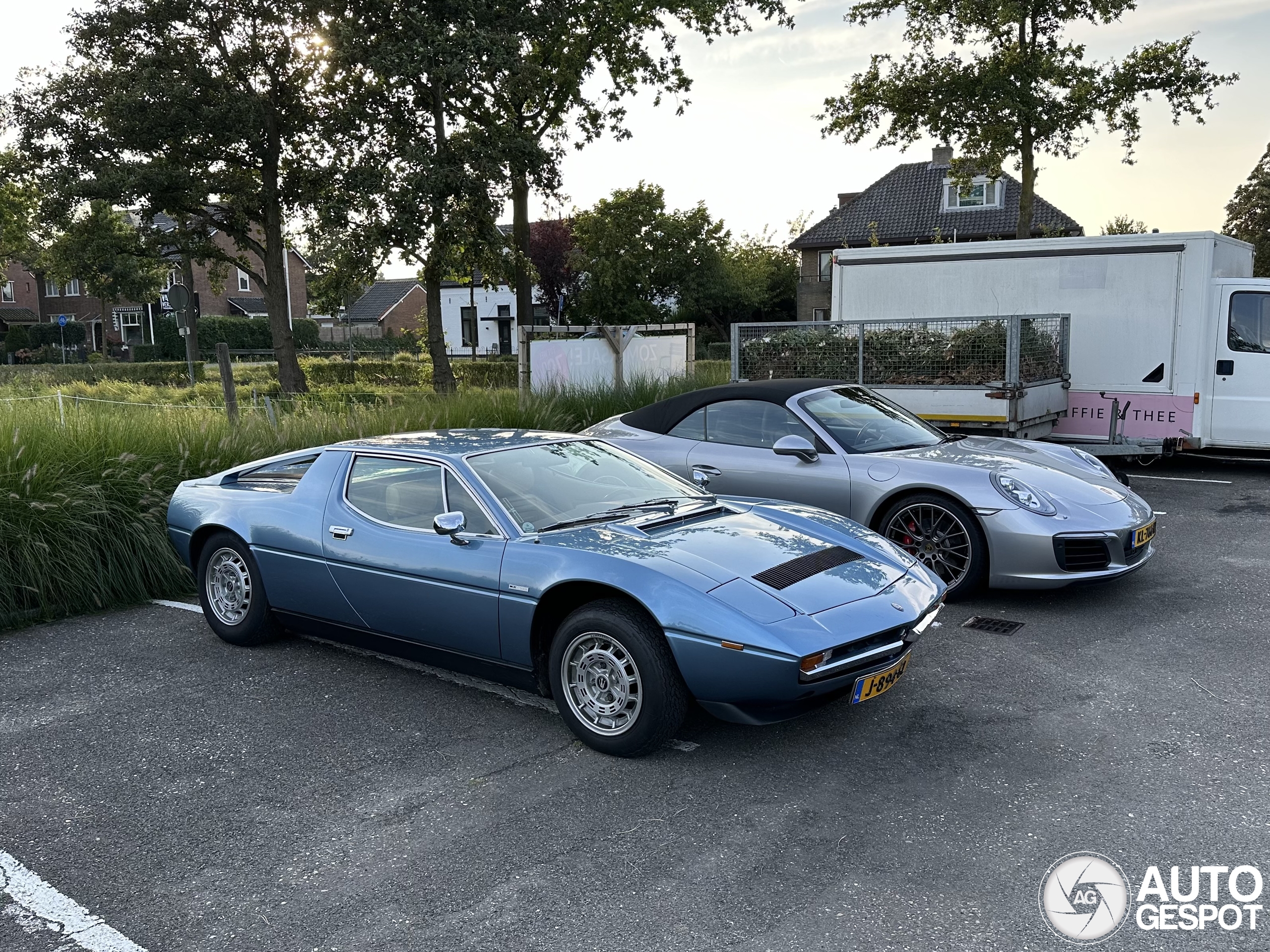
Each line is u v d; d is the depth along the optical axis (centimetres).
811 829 323
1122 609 573
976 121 1895
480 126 2372
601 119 2508
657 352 1681
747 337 1085
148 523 659
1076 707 425
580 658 391
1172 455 1143
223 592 541
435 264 2431
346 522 470
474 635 420
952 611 579
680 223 4738
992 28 1845
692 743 399
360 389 2683
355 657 521
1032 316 970
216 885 299
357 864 309
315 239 2634
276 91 2581
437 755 392
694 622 353
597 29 2358
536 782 365
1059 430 1118
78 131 2373
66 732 423
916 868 297
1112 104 1802
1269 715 409
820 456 637
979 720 414
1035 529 554
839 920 270
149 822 341
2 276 4888
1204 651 495
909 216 3797
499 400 1164
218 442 784
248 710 446
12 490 617
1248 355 1022
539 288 5506
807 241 3900
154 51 2419
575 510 444
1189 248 1020
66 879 304
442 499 445
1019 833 317
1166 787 346
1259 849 303
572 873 300
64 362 4909
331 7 2255
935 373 969
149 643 554
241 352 4269
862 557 421
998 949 255
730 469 666
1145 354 1056
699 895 285
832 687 356
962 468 595
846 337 1019
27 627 594
